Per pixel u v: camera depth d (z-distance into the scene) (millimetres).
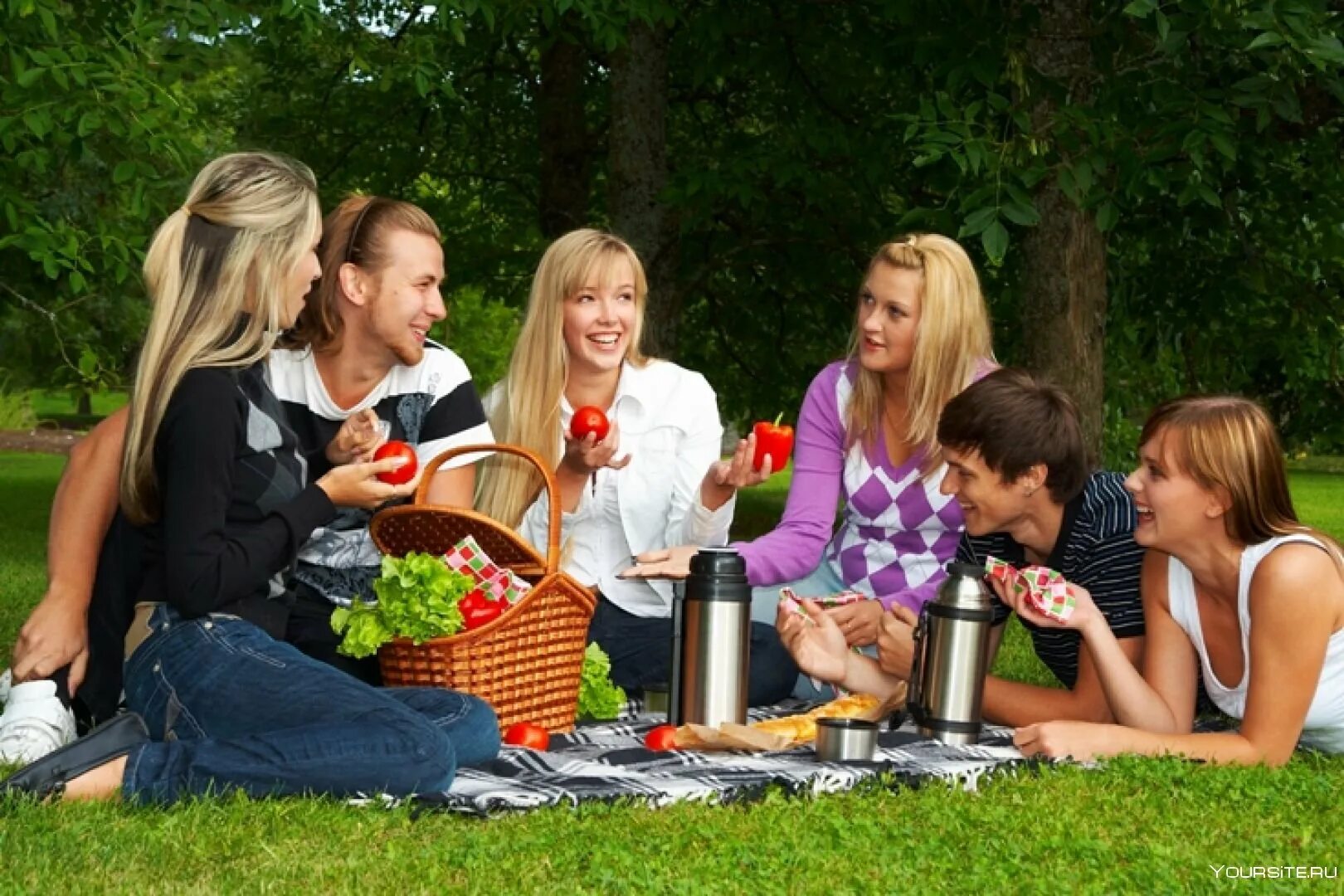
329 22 13148
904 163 12344
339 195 14820
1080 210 8656
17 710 4336
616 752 4285
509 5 10609
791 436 5090
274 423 3986
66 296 14969
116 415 4719
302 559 4512
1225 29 7996
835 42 12109
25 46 8656
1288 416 13453
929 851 3291
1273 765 4188
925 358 5051
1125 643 4625
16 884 2893
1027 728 4355
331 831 3344
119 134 8625
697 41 11719
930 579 5242
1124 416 13820
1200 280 11477
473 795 3635
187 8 9359
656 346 12633
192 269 3914
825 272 13594
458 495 4684
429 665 4367
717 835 3400
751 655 5277
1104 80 8875
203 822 3350
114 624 4305
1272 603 4098
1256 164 8945
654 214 12148
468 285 16062
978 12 9141
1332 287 11836
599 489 5293
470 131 15469
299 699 3738
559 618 4570
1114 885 3066
